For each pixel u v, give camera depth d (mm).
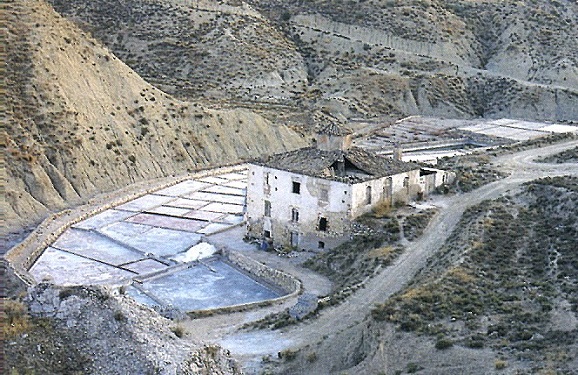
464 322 47531
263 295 67500
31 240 80500
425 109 167250
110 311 36938
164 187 104375
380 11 196000
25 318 36594
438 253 65312
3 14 107562
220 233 83938
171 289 68125
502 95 171625
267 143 124750
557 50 188000
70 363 34938
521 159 97000
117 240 82312
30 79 103375
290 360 48906
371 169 77125
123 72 118812
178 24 186750
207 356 36438
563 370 39375
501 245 63250
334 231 74938
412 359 43625
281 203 78312
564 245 60656
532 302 50688
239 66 173000
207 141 118812
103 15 189875
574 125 150250
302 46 187500
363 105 162750
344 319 55531
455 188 82188
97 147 104375
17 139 95562
